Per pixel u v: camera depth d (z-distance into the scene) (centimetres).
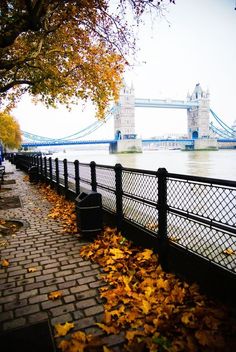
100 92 1318
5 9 728
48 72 1205
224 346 235
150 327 265
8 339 260
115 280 363
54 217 702
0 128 5850
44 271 401
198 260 313
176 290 317
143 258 396
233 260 272
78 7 791
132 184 465
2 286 361
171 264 366
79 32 1002
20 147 9119
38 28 682
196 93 17812
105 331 268
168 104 17100
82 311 302
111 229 541
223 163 5369
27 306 313
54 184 1137
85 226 527
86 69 1252
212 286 296
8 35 664
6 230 605
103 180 596
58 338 260
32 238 548
